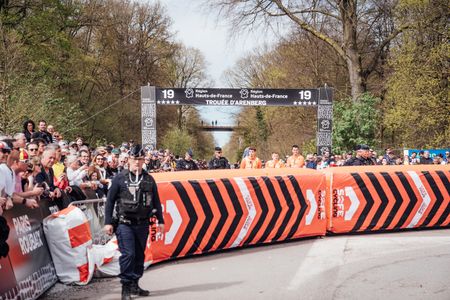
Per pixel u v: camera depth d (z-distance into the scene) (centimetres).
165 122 5494
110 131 3678
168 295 632
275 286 658
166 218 826
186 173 888
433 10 2352
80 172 915
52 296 637
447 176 1102
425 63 2309
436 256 819
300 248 912
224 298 612
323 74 3762
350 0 2680
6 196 580
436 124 2331
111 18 4016
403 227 1070
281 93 2353
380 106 2855
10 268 570
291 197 972
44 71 2795
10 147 619
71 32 3416
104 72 4112
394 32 2636
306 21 2797
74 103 3247
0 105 1812
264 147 5097
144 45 4469
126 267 613
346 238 1003
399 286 647
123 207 624
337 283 664
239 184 912
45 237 687
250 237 922
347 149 2536
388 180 1059
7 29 2339
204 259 845
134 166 633
